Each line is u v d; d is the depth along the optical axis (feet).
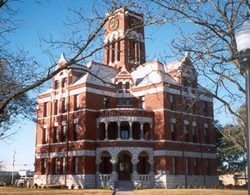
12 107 120.16
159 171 173.37
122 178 178.09
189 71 44.65
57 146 190.80
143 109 178.60
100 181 173.27
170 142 177.47
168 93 180.34
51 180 189.16
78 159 177.88
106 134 176.65
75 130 184.14
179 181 177.17
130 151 172.04
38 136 204.44
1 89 41.45
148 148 175.83
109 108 188.14
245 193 118.01
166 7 38.09
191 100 49.75
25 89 36.32
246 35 23.39
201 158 193.06
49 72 37.55
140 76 197.77
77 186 172.96
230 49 39.11
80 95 184.03
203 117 199.52
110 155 175.83
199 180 188.34
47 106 203.62
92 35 37.01
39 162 200.03
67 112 188.65
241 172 260.62
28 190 141.08
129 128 178.40
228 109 43.60
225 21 39.17
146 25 38.55
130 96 191.93
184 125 188.65
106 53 218.38
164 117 176.45
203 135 197.98
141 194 121.39
